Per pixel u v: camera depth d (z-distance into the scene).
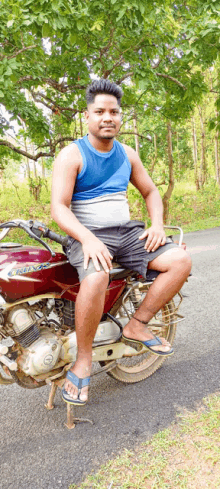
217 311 4.13
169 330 2.99
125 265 2.33
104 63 7.55
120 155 2.29
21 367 2.24
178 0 7.23
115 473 1.98
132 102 8.95
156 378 2.92
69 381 2.14
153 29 6.68
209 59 6.91
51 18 5.17
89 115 2.16
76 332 2.13
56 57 8.27
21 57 6.21
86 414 2.53
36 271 2.16
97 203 2.21
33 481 1.99
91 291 2.02
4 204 14.53
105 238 2.20
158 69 8.40
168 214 12.30
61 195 2.11
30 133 9.42
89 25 6.27
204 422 2.31
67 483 1.96
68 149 2.17
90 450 2.18
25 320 2.19
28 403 2.74
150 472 1.95
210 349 3.29
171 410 2.48
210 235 9.52
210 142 24.78
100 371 2.56
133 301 2.72
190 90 8.16
